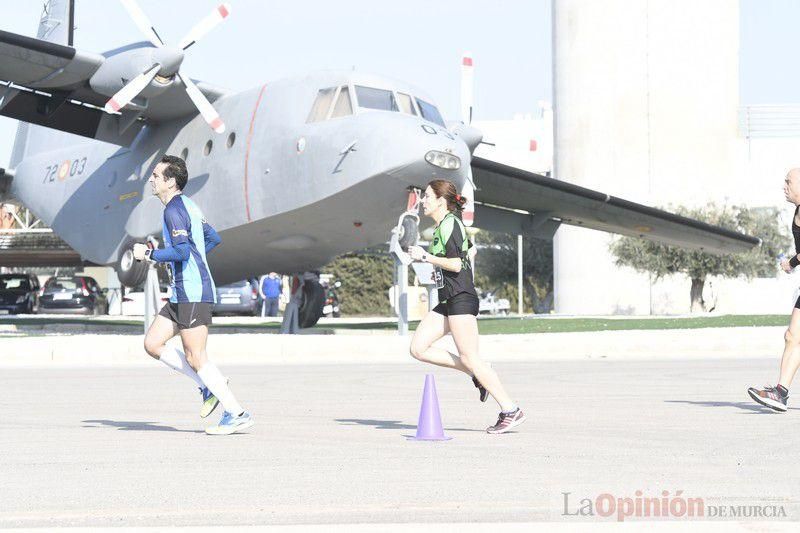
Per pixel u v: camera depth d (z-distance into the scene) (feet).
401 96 151.12
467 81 177.88
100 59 159.22
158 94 157.79
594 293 414.00
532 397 82.84
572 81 428.97
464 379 104.32
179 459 50.06
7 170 231.91
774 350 147.43
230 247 170.40
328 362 133.59
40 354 135.03
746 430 60.70
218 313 331.36
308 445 55.11
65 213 203.51
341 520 35.29
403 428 63.00
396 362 133.18
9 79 165.78
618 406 75.36
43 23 234.17
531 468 46.60
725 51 427.74
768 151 431.43
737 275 339.36
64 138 215.10
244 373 113.60
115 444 55.83
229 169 161.38
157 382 101.76
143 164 179.22
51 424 66.08
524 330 182.91
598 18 423.64
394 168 137.39
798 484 41.91
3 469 47.01
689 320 221.66
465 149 142.10
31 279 381.60
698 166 421.59
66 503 38.60
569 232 420.77
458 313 58.49
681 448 52.95
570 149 429.38
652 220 218.59
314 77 152.76
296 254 171.53
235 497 39.65
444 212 59.62
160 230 171.83
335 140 144.46
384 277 486.38
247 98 163.12
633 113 421.59
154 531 33.58
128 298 360.89
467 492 40.45
